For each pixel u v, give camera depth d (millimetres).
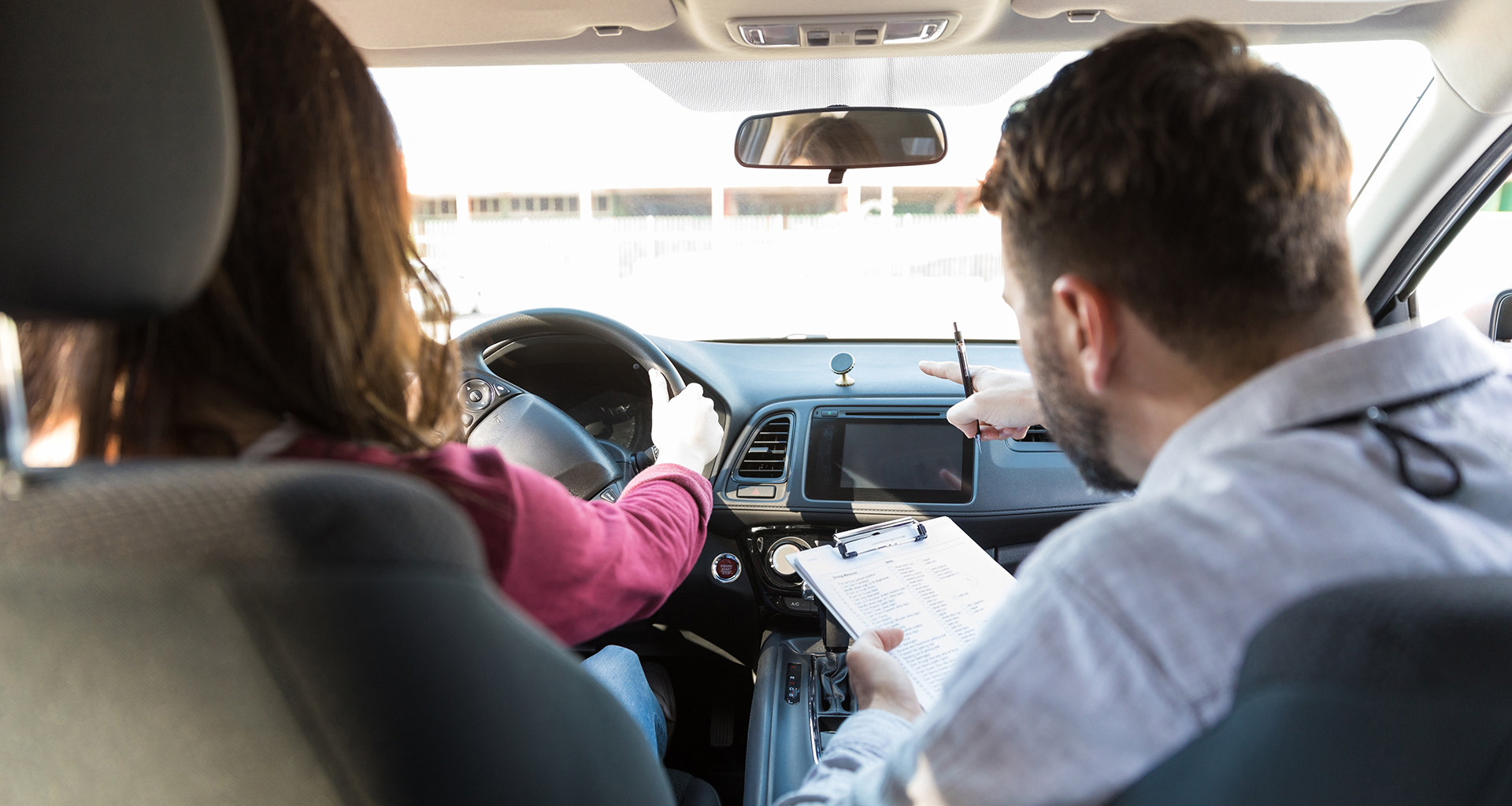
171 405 614
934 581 1265
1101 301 642
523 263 7844
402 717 469
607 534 772
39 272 506
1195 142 581
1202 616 517
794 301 3281
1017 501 1979
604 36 1752
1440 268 2031
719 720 2156
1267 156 569
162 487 425
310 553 417
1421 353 585
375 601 437
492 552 639
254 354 627
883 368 2277
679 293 4695
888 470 2029
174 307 542
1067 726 536
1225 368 618
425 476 629
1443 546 515
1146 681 521
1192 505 544
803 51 1820
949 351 2396
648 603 857
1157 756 528
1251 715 487
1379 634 452
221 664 435
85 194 503
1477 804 492
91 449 620
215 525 411
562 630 736
